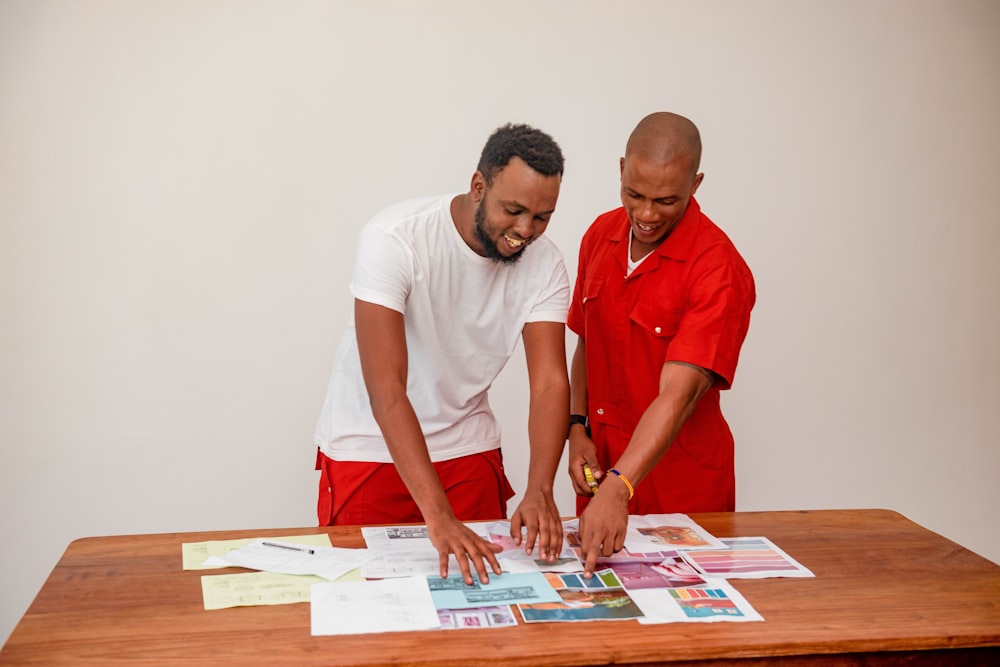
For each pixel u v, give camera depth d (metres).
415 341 2.08
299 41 3.01
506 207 1.83
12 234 2.91
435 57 3.08
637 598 1.70
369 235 1.97
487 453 2.27
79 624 1.54
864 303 3.40
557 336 2.14
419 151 3.10
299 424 3.14
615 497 1.88
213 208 3.01
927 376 3.48
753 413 3.39
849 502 3.48
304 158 3.04
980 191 3.44
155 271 3.00
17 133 2.88
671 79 3.20
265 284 3.07
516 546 1.93
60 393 2.99
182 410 3.07
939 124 3.38
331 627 1.55
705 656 1.52
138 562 1.80
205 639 1.50
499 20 3.10
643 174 2.00
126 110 2.94
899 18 3.31
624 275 2.30
